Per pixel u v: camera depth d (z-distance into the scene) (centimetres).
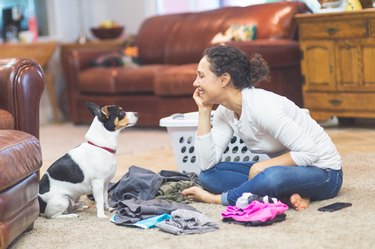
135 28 727
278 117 250
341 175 269
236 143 319
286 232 229
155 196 287
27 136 254
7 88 300
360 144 417
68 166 270
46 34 725
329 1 477
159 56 605
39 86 307
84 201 307
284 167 254
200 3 711
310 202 268
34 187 250
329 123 518
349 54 465
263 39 521
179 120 327
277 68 496
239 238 226
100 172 269
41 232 254
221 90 256
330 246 212
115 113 271
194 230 238
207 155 279
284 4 525
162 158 423
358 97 466
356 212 248
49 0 718
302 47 490
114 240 236
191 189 282
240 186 264
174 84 517
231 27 536
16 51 629
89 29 752
